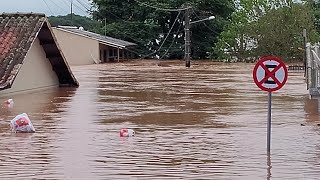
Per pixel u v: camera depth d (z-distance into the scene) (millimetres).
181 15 67125
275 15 57469
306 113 15812
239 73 36719
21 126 12531
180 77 32688
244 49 59188
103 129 13062
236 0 70062
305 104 18062
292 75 33906
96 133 12500
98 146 10969
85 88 24891
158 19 67875
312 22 58156
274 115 15430
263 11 59125
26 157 10000
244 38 58969
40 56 24250
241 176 8664
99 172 8930
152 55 68375
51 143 11289
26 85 22984
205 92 22688
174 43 68562
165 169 9109
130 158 9922
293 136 12016
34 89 23656
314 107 17203
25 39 22203
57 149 10688
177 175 8734
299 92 22172
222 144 11164
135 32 67625
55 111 16469
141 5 67500
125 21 68250
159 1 67875
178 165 9383
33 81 23625
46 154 10250
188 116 15344
